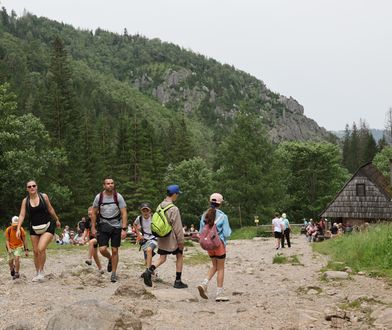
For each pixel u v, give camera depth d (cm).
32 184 1012
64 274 1094
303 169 7575
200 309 753
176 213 971
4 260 1498
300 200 7519
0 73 6850
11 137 4438
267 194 6116
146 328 620
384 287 996
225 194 6250
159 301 799
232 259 1820
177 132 11531
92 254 1188
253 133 6519
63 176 6481
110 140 9981
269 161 6512
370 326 641
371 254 1433
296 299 864
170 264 1580
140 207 1120
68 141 7212
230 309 764
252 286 1074
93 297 828
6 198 4712
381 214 4869
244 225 6147
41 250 998
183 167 7619
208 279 870
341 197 5116
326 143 7706
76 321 552
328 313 709
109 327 548
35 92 14288
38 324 635
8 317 678
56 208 5544
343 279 1120
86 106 16612
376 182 4966
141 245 1130
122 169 7525
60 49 9062
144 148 7700
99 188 7356
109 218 1038
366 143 13000
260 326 641
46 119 7438
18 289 908
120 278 1102
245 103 6712
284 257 1756
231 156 6250
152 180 7512
